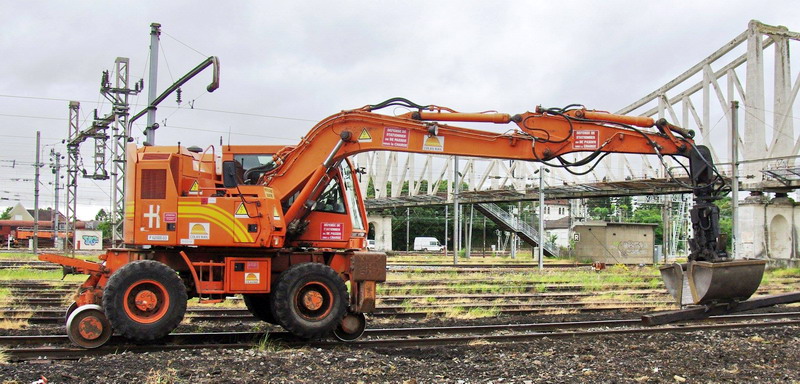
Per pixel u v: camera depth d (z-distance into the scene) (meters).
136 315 9.27
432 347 9.94
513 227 50.84
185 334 10.17
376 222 65.88
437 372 7.86
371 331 11.07
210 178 10.48
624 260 45.66
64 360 8.55
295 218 10.55
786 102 37.38
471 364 8.43
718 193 10.02
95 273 10.02
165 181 9.78
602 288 20.28
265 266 9.95
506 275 24.89
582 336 10.90
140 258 9.93
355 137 10.53
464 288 19.12
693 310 9.26
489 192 43.25
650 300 17.06
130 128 21.44
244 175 10.73
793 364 8.48
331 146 10.50
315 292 9.88
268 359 8.28
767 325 12.19
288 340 10.23
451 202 46.19
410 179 52.59
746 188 35.38
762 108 36.75
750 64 37.12
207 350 8.92
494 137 10.79
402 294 17.88
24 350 8.68
